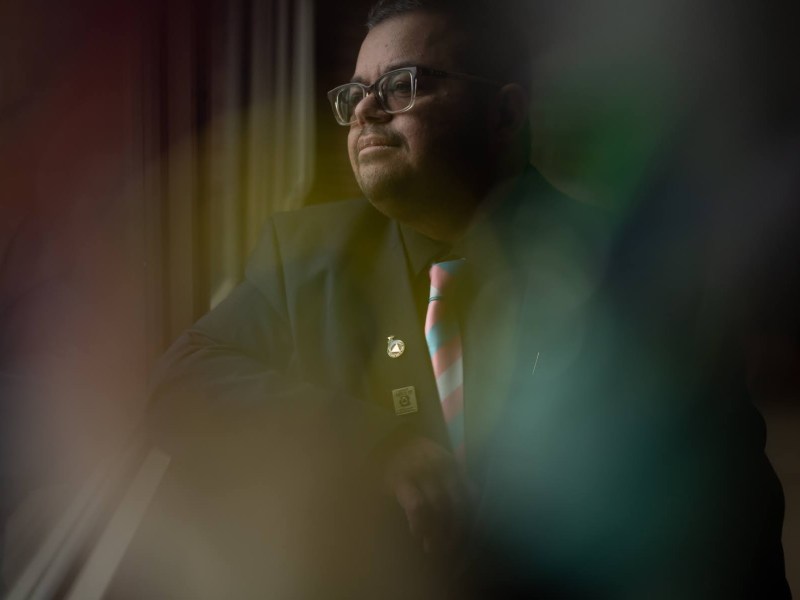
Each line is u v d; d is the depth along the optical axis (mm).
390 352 1074
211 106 2322
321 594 1023
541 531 966
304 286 1135
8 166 1156
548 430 990
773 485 1002
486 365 1044
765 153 6254
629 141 5855
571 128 5828
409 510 940
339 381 1087
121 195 1576
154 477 1423
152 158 1787
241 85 2674
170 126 2006
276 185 3268
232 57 2598
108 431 1415
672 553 966
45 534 1284
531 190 1130
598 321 1016
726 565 953
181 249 2023
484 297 1074
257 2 2988
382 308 1103
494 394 1033
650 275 1057
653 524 974
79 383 1164
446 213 1052
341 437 1009
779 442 3615
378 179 1013
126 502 1337
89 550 1244
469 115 1008
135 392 1618
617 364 1001
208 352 1136
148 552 1214
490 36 1038
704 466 981
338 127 4559
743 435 1005
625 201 1235
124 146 1607
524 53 1096
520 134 1104
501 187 1092
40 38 1223
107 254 1521
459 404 1039
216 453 1039
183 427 1064
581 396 993
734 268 5676
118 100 1570
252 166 2838
